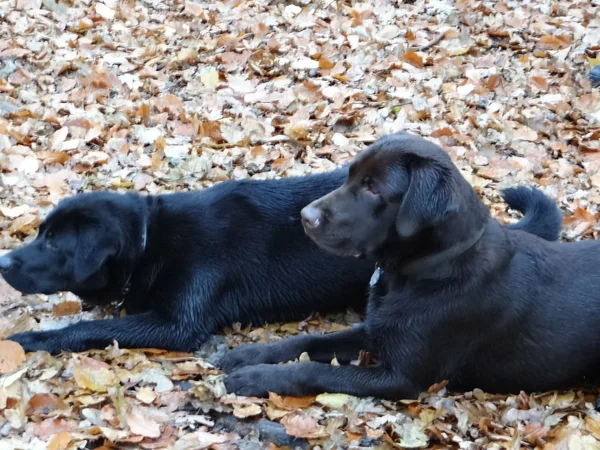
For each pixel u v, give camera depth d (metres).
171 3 5.77
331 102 4.44
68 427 3.23
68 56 4.74
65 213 3.47
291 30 5.26
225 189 3.64
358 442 3.25
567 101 4.47
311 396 3.36
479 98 4.48
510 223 3.91
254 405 3.29
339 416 3.29
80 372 3.34
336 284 3.63
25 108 4.36
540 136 4.30
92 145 4.21
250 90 4.53
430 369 3.36
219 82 4.58
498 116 4.39
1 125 4.23
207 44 4.97
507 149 4.24
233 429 3.27
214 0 5.78
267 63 4.71
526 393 3.40
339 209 3.30
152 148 4.21
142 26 5.37
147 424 3.23
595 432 3.29
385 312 3.37
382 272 3.43
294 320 3.65
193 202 3.60
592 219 3.93
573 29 5.24
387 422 3.29
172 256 3.54
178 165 4.11
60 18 5.36
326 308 3.66
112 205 3.50
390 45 4.97
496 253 3.34
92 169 4.10
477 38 5.05
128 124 4.30
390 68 4.65
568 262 3.41
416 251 3.31
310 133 4.26
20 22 5.12
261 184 3.66
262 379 3.35
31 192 3.99
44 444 3.18
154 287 3.54
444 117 4.37
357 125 4.32
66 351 3.46
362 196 3.29
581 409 3.36
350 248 3.31
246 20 5.36
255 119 4.30
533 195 3.68
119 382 3.36
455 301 3.32
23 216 3.85
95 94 4.47
